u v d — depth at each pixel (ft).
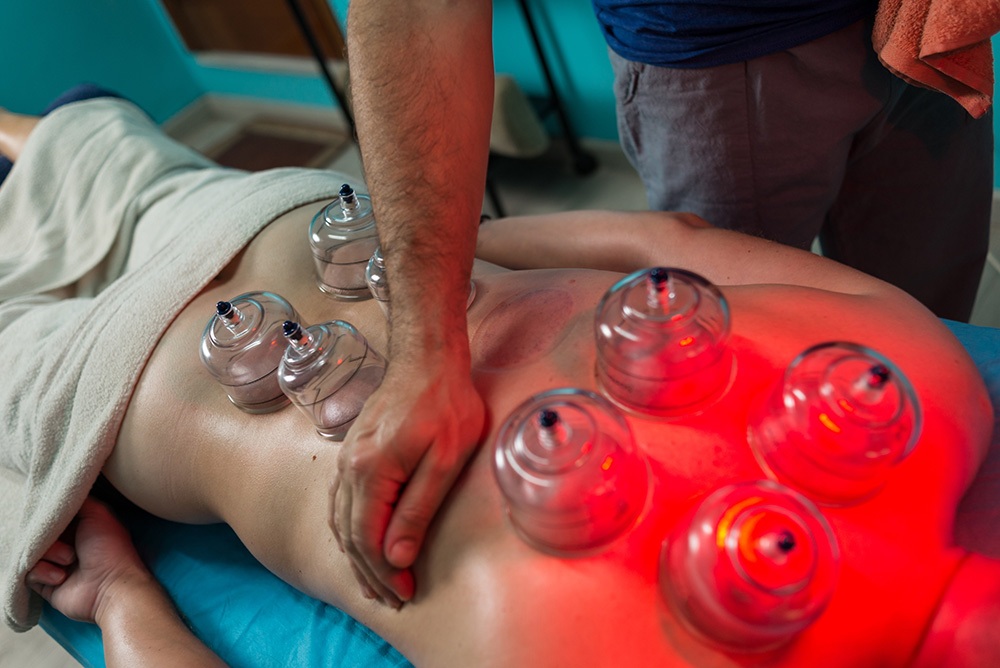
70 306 4.30
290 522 3.01
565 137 8.33
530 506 1.99
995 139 5.62
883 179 3.89
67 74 11.48
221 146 12.02
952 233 4.07
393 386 2.32
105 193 4.96
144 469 3.57
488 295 3.06
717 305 2.23
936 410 2.15
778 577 1.70
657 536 2.08
